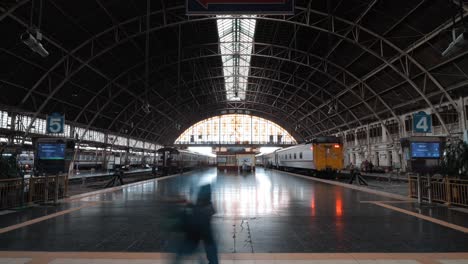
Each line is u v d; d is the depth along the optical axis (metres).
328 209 10.75
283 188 18.75
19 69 24.48
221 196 14.51
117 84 34.84
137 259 5.41
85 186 22.36
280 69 41.38
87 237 6.89
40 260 5.34
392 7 22.03
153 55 31.94
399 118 36.22
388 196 14.62
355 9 23.58
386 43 26.59
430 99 29.97
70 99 32.84
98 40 26.55
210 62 39.00
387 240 6.68
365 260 5.39
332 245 6.31
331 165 31.42
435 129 30.39
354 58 30.88
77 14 22.11
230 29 31.22
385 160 40.28
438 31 21.73
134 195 15.27
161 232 7.37
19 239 6.70
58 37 23.73
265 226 8.05
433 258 5.49
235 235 7.11
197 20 25.11
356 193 15.92
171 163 41.00
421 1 20.16
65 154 12.54
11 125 27.09
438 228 7.83
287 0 9.08
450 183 11.67
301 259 5.44
